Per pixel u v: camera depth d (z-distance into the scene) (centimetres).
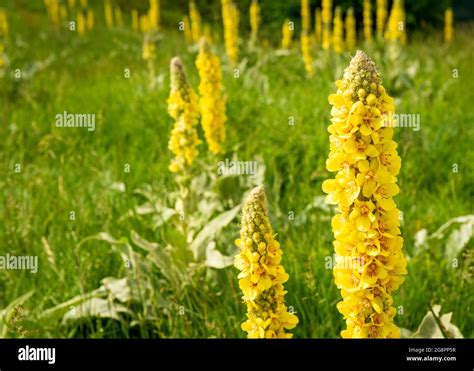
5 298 442
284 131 727
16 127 830
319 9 2153
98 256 489
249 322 275
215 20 1742
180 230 487
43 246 486
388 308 256
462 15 2522
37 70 1365
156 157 738
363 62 238
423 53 1491
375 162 239
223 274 447
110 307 411
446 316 347
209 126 585
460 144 755
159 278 470
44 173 634
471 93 1048
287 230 521
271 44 1706
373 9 2153
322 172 623
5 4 2439
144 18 1903
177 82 485
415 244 493
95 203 564
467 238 469
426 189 623
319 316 399
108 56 1574
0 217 536
